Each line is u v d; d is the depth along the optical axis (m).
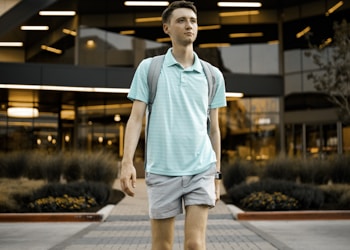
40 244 7.54
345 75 17.14
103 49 28.34
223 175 16.88
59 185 12.75
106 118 28.42
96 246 7.29
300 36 27.72
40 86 24.25
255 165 17.73
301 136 26.94
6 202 11.52
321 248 7.02
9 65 23.95
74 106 28.95
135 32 28.44
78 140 28.58
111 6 27.39
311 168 16.55
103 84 24.88
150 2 26.78
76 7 27.20
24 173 17.89
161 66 3.12
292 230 9.12
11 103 28.09
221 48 28.69
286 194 12.31
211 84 3.17
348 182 16.36
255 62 28.45
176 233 8.73
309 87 26.89
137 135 3.04
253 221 10.68
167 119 3.02
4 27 26.66
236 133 27.78
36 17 26.75
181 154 2.98
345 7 26.42
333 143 25.62
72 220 10.70
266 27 28.67
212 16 28.89
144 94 3.08
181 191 2.95
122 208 12.91
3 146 27.64
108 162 16.66
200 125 3.06
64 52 28.72
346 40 17.61
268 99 27.83
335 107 25.02
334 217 10.98
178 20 3.13
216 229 9.31
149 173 3.01
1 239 8.08
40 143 28.34
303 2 27.66
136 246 7.30
